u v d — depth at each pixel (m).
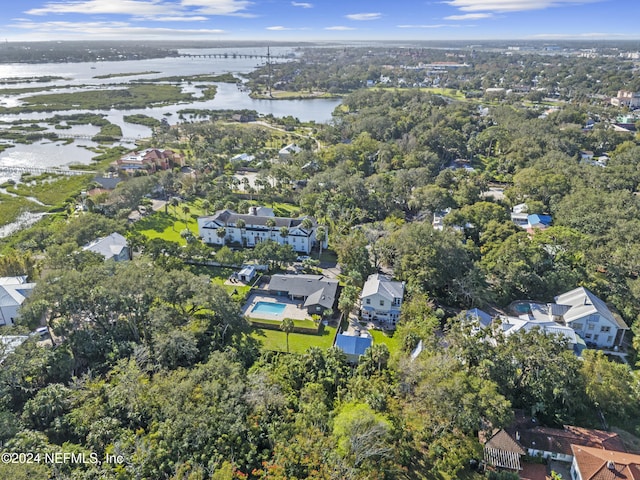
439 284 98.56
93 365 76.12
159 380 66.81
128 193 152.62
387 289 96.25
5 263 102.56
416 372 66.62
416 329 82.81
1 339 71.50
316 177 169.62
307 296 102.75
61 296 80.25
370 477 52.56
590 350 74.81
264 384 65.75
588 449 59.84
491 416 60.41
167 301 88.12
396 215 143.50
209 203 155.50
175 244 118.62
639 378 75.81
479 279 99.44
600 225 117.62
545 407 68.06
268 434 58.53
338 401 67.88
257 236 130.50
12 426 58.97
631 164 170.38
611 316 87.56
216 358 71.81
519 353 69.56
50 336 85.88
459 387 61.44
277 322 94.31
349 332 92.31
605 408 68.69
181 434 56.97
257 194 169.62
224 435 56.75
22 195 166.88
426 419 62.53
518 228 121.44
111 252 114.31
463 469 61.12
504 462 59.88
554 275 98.81
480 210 132.75
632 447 64.25
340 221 137.50
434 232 107.62
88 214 131.38
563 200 138.62
